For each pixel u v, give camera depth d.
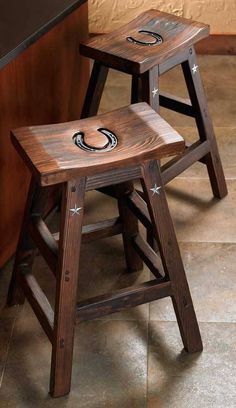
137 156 2.32
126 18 4.42
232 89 4.16
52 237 2.58
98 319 2.86
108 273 3.05
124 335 2.80
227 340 2.77
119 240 3.20
